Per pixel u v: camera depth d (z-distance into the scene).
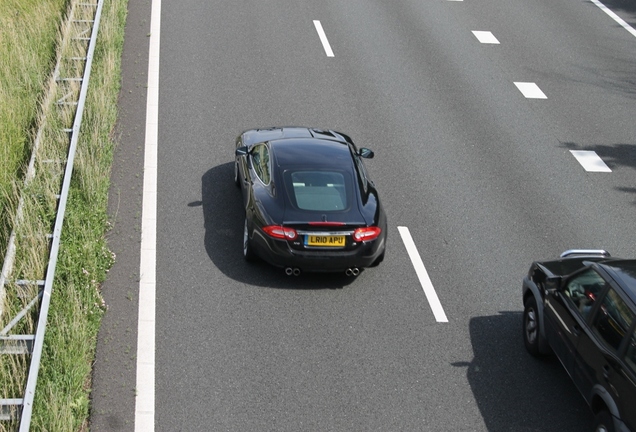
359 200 11.22
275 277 11.23
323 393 9.13
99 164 12.79
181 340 9.77
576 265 10.02
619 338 8.10
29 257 9.96
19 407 7.92
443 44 19.77
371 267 11.63
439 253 12.12
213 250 11.68
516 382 9.62
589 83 18.52
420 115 16.42
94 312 9.86
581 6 23.02
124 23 18.67
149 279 10.86
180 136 14.68
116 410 8.59
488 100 17.33
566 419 9.09
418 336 10.28
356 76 17.73
